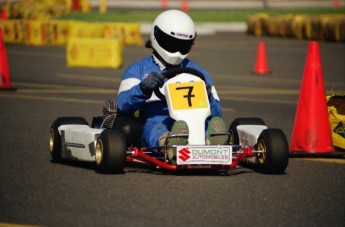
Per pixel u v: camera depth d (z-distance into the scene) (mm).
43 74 66938
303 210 23312
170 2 167000
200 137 27922
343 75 67875
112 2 165125
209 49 88812
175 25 29406
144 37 101562
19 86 59062
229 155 27484
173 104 28156
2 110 47625
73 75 66938
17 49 87125
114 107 30266
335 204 24188
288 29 105375
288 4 161875
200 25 117188
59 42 93750
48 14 112625
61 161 31594
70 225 21203
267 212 22953
